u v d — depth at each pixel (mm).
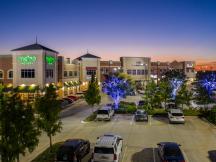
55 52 63594
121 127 35094
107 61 108188
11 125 16516
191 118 41125
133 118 41375
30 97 53938
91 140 28531
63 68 69312
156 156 23281
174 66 137875
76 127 35188
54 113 23344
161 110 46406
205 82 52969
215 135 30781
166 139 28938
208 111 42656
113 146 20000
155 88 49188
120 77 54531
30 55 57875
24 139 17219
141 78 102375
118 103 52750
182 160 19953
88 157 23000
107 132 32250
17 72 59062
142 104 52219
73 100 60750
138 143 27328
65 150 20703
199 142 27812
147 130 33344
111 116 41406
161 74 117188
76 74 81312
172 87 58406
